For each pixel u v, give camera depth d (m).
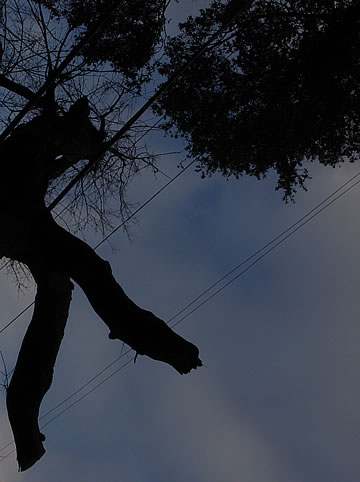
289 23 10.50
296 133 10.31
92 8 8.34
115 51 8.90
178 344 3.79
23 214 4.24
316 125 10.32
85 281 4.09
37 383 4.16
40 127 4.70
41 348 4.23
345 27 9.90
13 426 4.10
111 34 8.77
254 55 10.41
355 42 9.98
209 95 10.42
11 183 4.30
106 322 3.95
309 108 10.23
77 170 7.70
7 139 4.61
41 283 4.34
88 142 5.10
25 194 4.32
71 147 4.93
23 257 4.39
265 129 10.20
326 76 10.12
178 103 10.28
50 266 4.23
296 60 10.21
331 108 10.16
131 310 3.89
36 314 4.31
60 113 6.40
